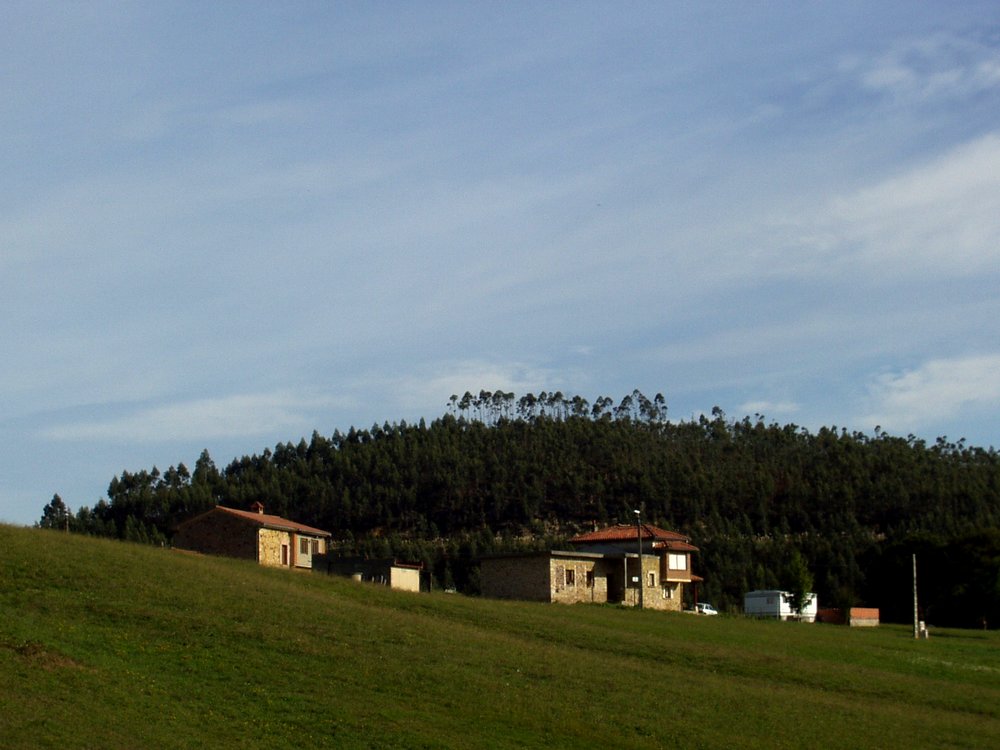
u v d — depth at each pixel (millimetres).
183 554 68062
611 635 61750
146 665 41375
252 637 47375
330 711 39531
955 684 60406
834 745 44000
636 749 40406
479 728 40156
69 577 51812
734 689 51156
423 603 65000
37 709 34281
